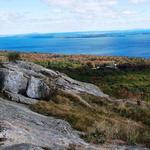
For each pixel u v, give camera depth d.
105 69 101.25
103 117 29.11
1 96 28.11
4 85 29.41
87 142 20.33
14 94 28.98
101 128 23.22
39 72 39.59
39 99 31.61
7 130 14.91
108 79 81.19
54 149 13.56
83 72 95.06
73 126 24.39
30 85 31.30
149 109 35.72
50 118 24.56
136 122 30.98
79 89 39.28
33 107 27.78
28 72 35.91
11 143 13.51
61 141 17.22
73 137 20.27
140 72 99.62
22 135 15.15
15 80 30.48
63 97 32.66
